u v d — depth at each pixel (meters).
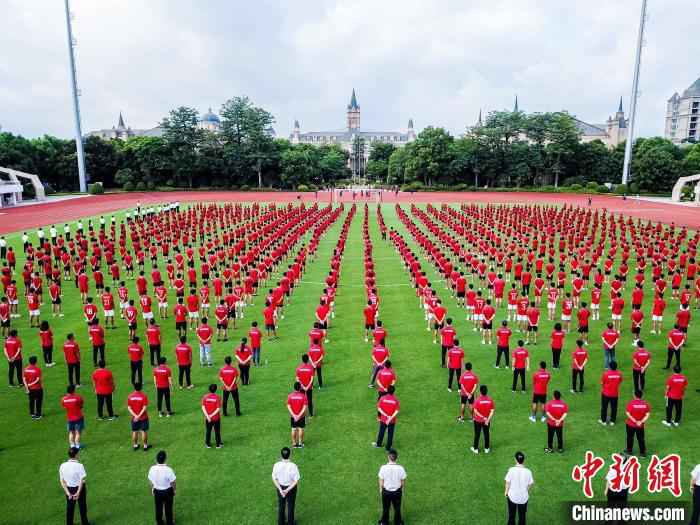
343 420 16.86
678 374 16.12
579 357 18.36
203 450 15.16
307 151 153.25
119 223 61.94
